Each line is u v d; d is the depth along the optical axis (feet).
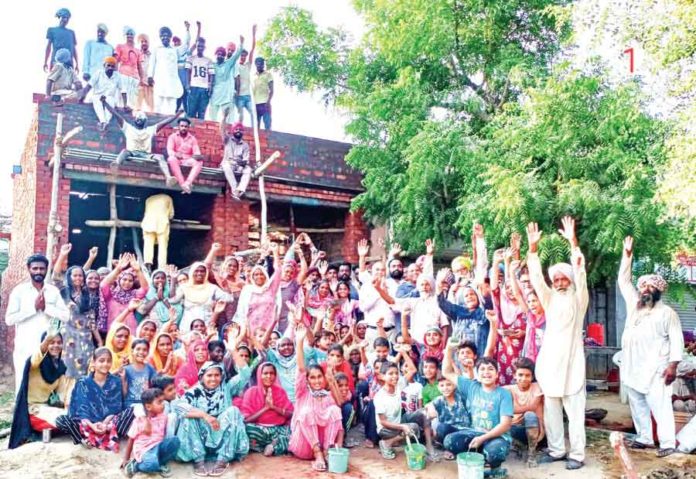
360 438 23.17
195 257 39.81
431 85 38.63
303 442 20.72
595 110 28.89
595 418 26.37
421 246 37.68
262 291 25.67
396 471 20.02
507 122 31.60
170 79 37.76
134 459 19.04
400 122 35.78
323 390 21.18
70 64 34.63
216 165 36.60
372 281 26.35
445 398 21.35
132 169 33.60
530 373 21.13
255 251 35.19
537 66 35.22
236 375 22.18
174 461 19.92
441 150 32.94
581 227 29.84
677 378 24.40
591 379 35.01
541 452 21.65
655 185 26.86
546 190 29.04
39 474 18.38
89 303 23.65
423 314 25.02
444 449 21.79
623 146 28.53
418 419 21.56
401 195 35.04
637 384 22.26
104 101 32.68
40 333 22.98
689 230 26.61
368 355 24.85
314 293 27.66
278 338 24.22
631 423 26.17
